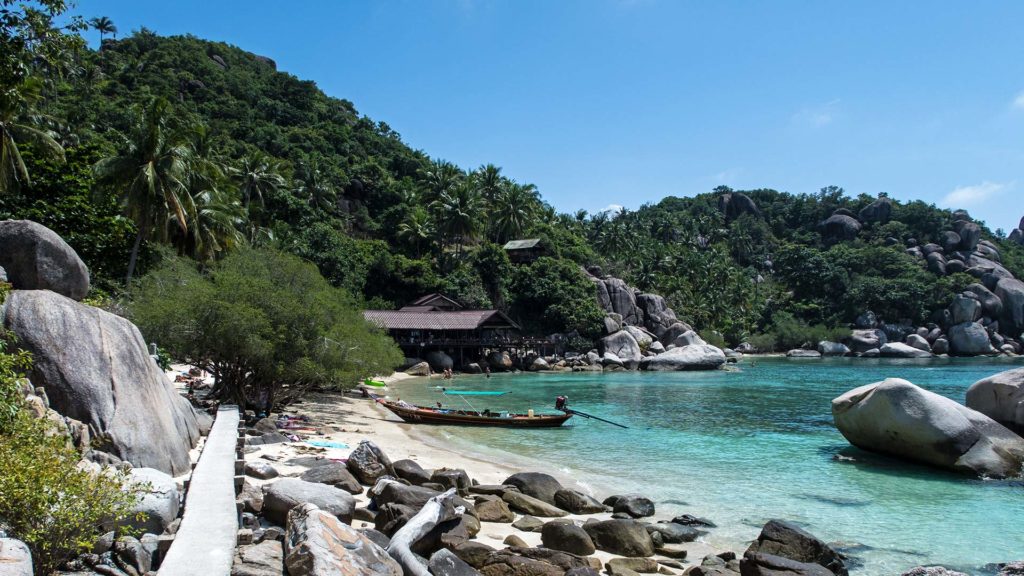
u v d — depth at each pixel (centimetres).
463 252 8719
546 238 9119
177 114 7944
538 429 2803
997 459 1922
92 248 3341
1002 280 11219
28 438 831
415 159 10344
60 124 4650
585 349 7581
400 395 4225
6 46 1115
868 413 2155
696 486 1803
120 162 3456
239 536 863
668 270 11662
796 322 11256
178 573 687
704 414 3369
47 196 3241
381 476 1530
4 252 1357
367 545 836
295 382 2595
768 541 1166
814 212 15962
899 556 1259
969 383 5091
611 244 11175
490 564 1028
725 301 11325
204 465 1220
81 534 753
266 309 2402
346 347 2580
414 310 6650
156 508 913
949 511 1570
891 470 2006
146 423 1234
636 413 3416
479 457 2148
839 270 12150
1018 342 10419
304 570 717
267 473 1445
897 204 15412
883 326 11006
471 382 5456
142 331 2273
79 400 1143
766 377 6009
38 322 1170
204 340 2269
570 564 1047
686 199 18638
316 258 6600
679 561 1205
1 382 923
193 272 3088
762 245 15038
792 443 2486
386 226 8756
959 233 13475
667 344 8862
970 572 1180
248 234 5425
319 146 9400
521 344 6975
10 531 697
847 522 1480
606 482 1847
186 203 3703
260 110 9881
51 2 1131
